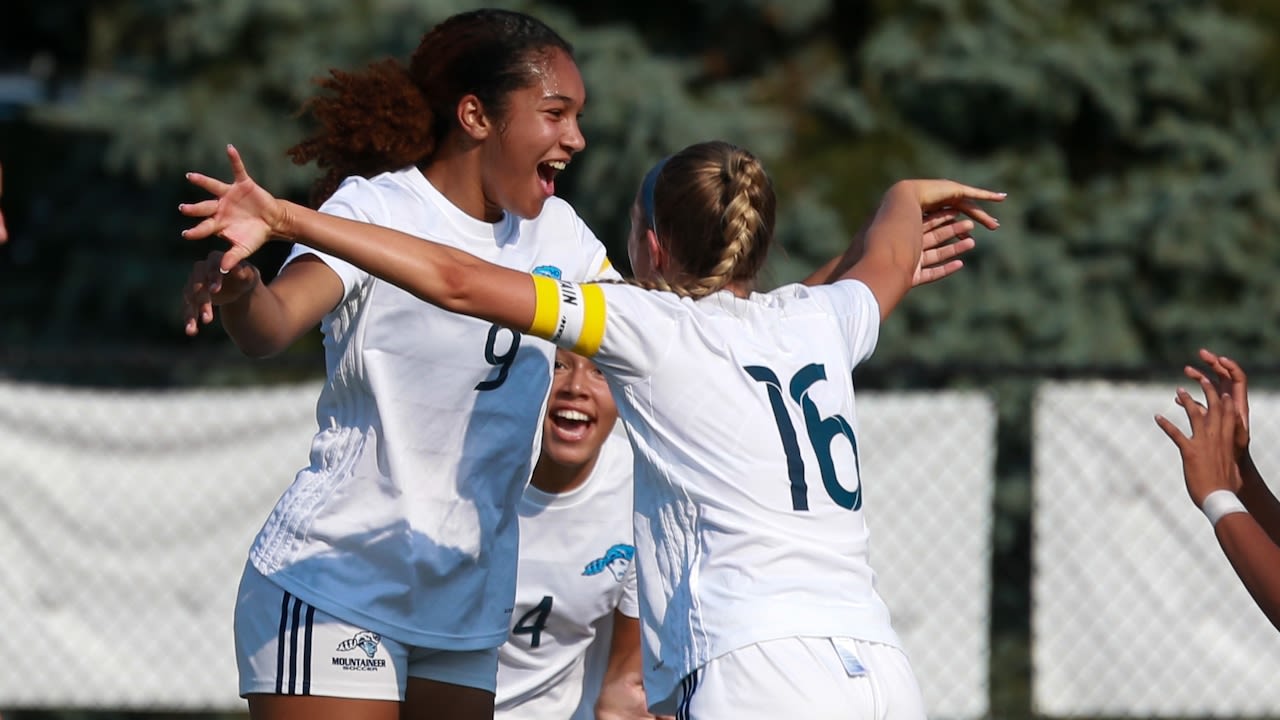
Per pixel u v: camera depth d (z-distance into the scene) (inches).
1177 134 1635.1
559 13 1571.1
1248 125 1656.0
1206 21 1636.3
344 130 495.2
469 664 507.2
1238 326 1547.7
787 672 420.5
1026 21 1631.4
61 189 1707.7
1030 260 1546.5
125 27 1688.0
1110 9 1660.9
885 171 1585.9
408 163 498.0
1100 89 1608.0
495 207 503.5
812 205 1519.4
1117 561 1016.9
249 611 480.1
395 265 418.9
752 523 435.2
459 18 494.9
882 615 443.8
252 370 1574.8
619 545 605.0
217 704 1051.3
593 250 537.6
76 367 1624.0
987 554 1018.7
